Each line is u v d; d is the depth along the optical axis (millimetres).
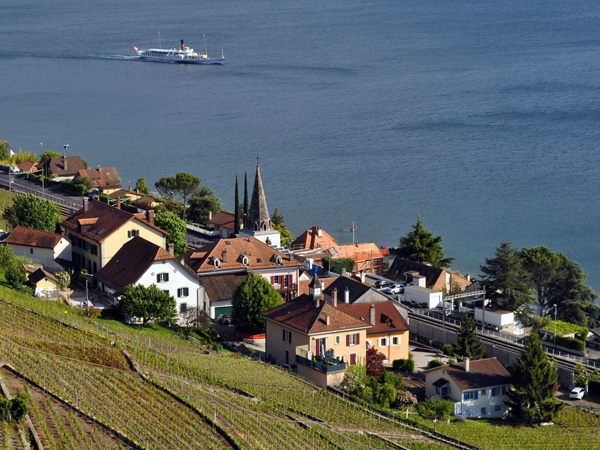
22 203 181875
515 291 164000
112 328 126500
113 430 83062
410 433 109438
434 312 167875
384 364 139625
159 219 180500
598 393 136500
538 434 117438
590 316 185750
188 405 96125
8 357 97062
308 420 104875
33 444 76312
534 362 124000
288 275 161125
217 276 154750
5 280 141125
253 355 134625
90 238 161000
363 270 198875
